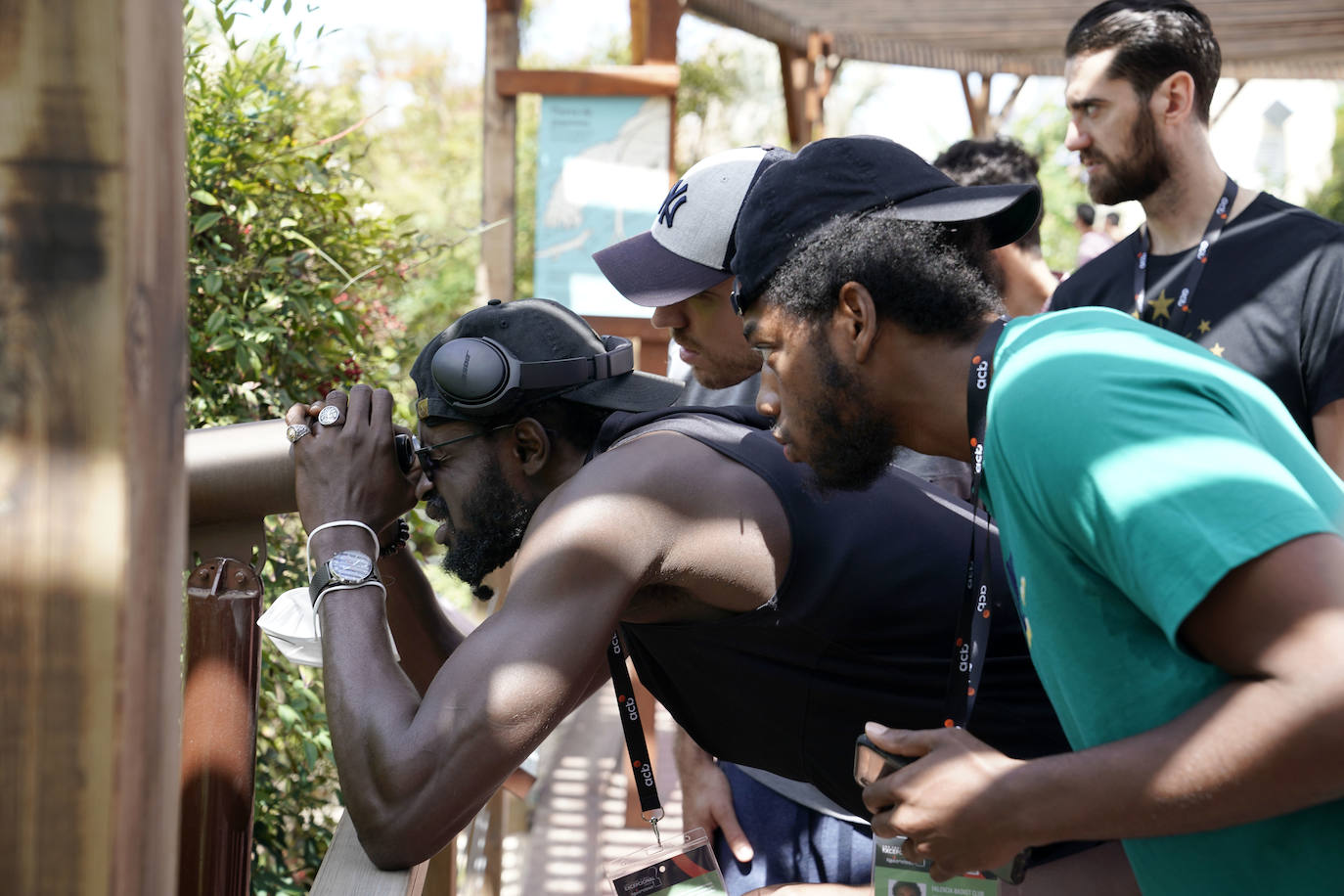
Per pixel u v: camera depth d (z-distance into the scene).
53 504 0.68
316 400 2.52
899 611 1.52
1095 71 2.48
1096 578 1.03
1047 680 1.17
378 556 1.59
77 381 0.68
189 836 1.35
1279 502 0.88
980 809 1.04
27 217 0.67
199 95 2.39
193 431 1.63
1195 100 2.46
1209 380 1.00
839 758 1.61
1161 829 0.95
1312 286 2.30
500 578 3.52
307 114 2.73
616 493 1.41
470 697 1.32
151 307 0.71
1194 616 0.90
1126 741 0.97
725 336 1.82
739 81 15.88
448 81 13.70
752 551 1.46
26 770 0.69
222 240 2.40
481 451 1.64
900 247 1.22
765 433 1.59
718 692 1.61
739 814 2.19
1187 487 0.90
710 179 1.77
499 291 4.21
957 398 1.22
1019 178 3.00
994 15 6.72
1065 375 1.02
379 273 2.66
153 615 0.73
